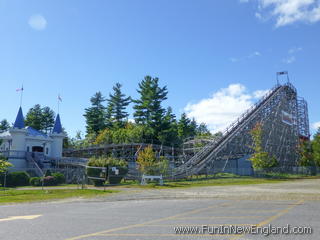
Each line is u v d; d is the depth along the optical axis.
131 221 12.77
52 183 44.66
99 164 41.88
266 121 66.44
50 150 70.50
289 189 30.48
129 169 46.62
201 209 16.22
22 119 61.47
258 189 30.84
